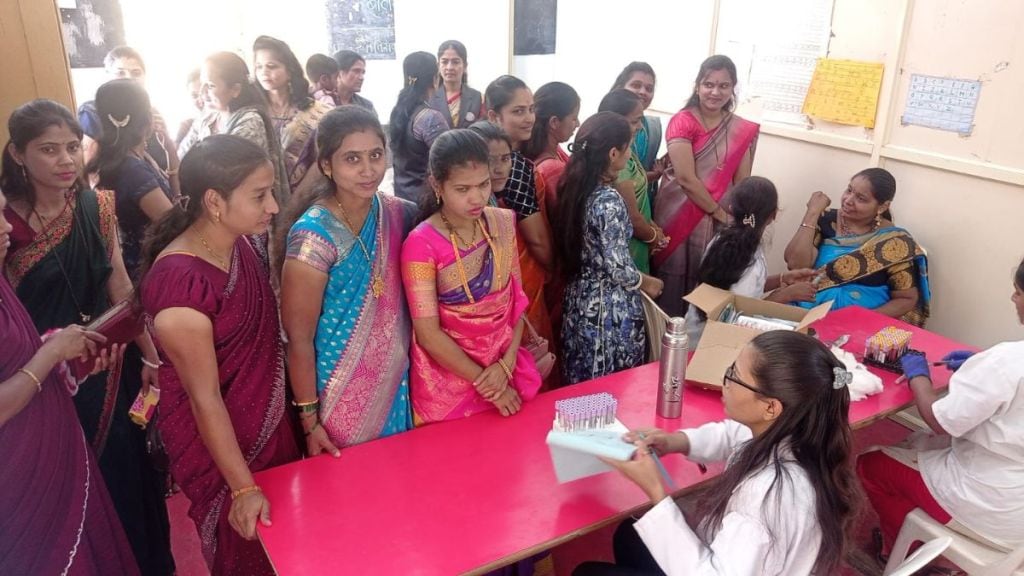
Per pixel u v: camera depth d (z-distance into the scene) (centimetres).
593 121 218
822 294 279
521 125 254
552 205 237
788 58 332
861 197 270
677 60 401
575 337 234
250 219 139
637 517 157
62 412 148
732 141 307
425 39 535
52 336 145
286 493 146
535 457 159
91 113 268
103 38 428
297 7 495
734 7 356
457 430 171
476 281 170
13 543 137
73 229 181
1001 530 169
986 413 163
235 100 315
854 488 127
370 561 127
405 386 175
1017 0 244
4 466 133
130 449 195
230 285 145
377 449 162
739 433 158
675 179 317
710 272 240
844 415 126
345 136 150
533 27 520
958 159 271
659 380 173
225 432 142
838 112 312
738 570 115
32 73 261
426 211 171
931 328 295
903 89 287
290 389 172
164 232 143
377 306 165
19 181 173
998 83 254
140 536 199
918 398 182
